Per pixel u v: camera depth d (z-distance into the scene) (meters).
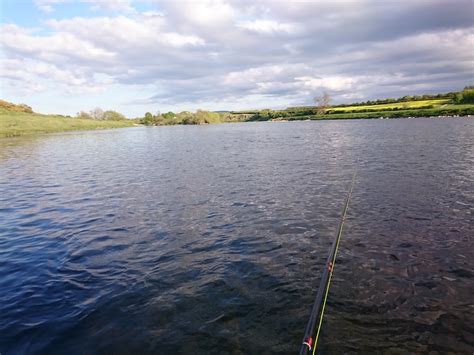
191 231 11.98
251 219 12.95
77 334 6.56
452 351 5.79
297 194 16.23
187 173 23.47
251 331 6.46
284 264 9.17
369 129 58.47
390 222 11.85
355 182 18.02
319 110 152.75
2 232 12.61
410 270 8.55
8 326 6.84
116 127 134.00
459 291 7.57
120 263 9.65
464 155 24.70
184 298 7.69
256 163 26.48
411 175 18.92
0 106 120.94
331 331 6.34
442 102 116.94
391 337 6.14
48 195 18.61
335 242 9.00
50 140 65.31
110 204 16.05
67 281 8.67
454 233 10.70
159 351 6.03
